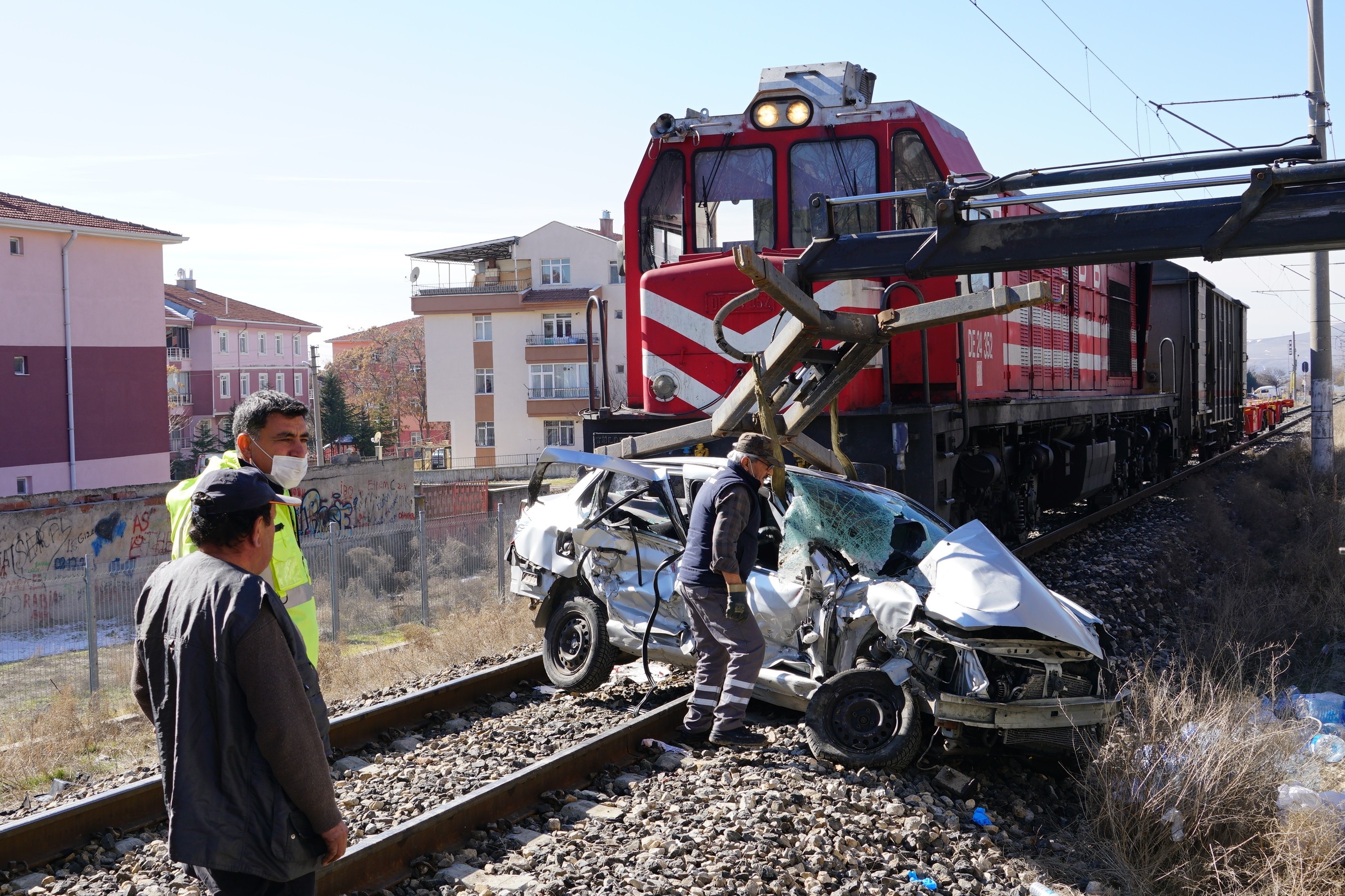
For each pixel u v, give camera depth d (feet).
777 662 22.13
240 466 14.26
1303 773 19.47
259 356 248.11
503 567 46.34
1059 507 51.29
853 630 20.86
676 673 26.78
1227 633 29.99
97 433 124.06
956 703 18.97
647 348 33.22
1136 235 22.03
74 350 121.39
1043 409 44.60
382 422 293.02
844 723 20.11
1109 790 17.53
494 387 217.77
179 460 205.26
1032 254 23.15
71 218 122.52
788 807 17.80
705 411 32.35
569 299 211.41
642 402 34.55
